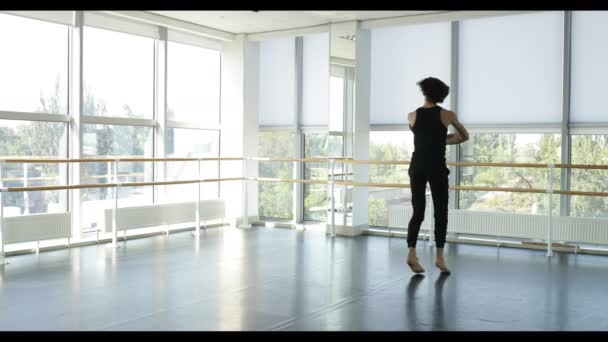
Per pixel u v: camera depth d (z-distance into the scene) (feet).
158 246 24.89
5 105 23.08
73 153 25.23
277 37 30.96
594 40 23.88
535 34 25.16
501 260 22.04
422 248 24.76
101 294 16.15
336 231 28.86
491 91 26.30
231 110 32.24
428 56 27.86
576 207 24.67
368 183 27.07
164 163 29.53
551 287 17.43
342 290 16.76
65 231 23.59
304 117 31.94
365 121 28.91
